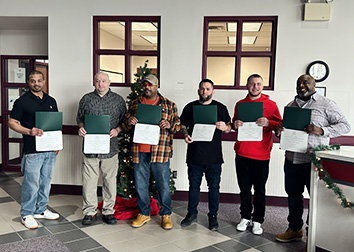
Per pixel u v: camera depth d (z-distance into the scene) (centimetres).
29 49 499
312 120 258
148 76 286
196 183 308
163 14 390
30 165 294
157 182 304
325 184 231
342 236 228
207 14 384
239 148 294
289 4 372
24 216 301
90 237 281
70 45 404
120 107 312
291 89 380
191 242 276
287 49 377
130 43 405
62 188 416
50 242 269
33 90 296
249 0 377
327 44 371
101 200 392
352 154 226
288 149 258
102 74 299
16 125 284
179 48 391
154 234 291
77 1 400
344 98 371
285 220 337
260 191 292
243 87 391
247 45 900
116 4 396
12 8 409
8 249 254
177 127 297
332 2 365
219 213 355
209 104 299
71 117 409
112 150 308
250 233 299
